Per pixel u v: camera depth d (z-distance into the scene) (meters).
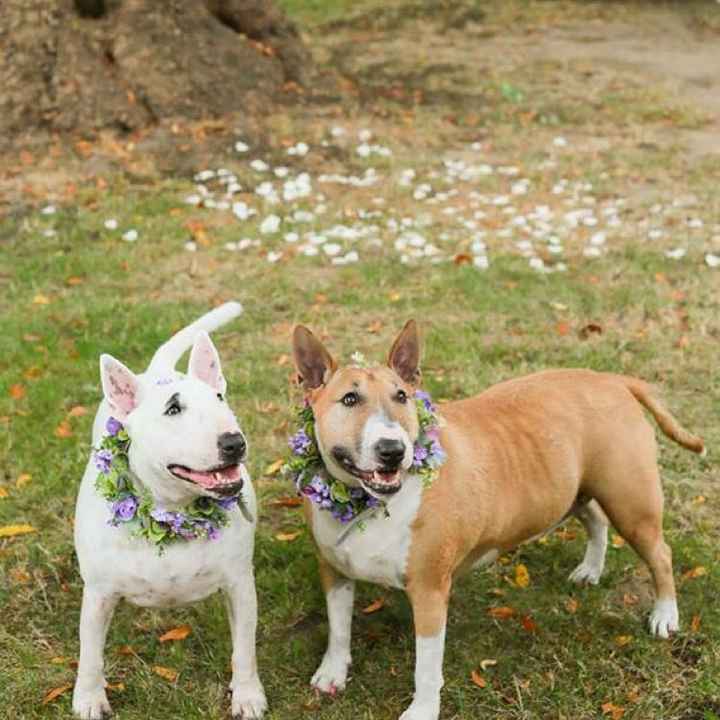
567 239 4.35
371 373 2.17
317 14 8.70
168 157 5.14
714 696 2.33
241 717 2.30
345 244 4.29
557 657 2.43
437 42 7.81
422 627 2.24
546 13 8.58
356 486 2.19
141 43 5.49
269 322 3.74
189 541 2.20
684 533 2.77
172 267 4.16
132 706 2.34
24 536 2.79
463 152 5.43
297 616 2.55
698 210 4.68
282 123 5.54
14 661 2.44
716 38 7.79
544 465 2.36
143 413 2.14
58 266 4.15
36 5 5.36
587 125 5.88
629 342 3.57
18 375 3.41
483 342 3.59
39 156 5.13
